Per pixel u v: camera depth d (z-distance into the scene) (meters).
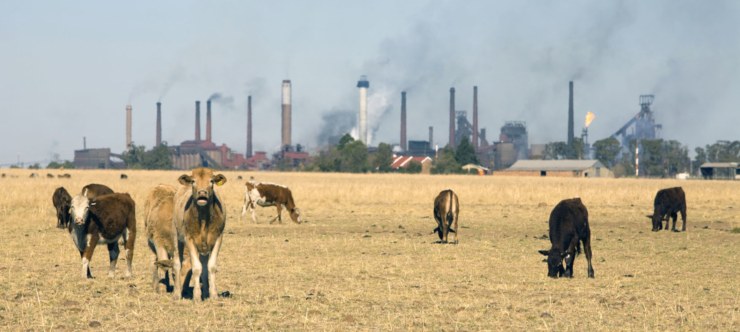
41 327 12.41
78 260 20.47
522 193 55.28
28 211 35.75
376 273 18.73
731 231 31.28
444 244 25.55
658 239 28.02
